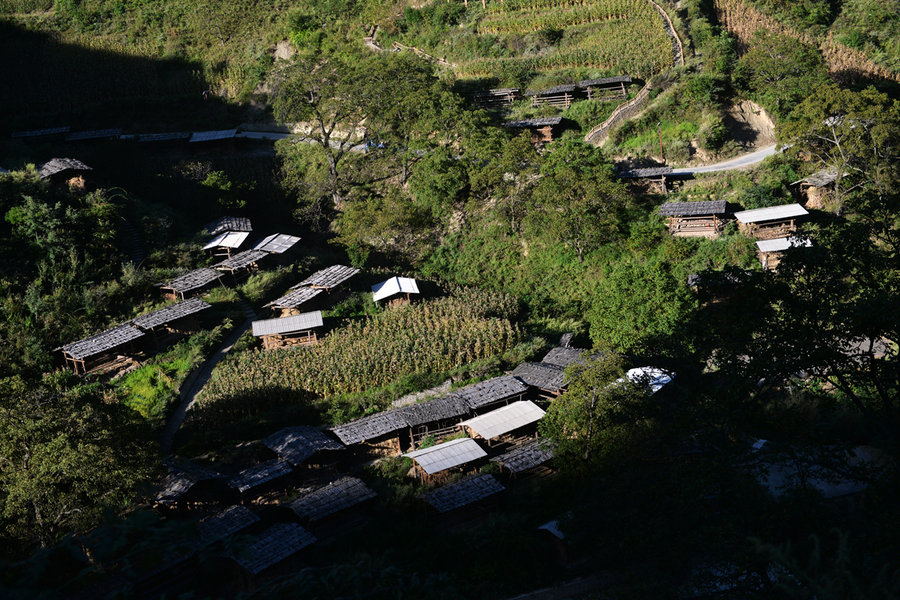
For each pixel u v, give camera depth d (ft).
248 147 298.35
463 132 261.24
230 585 108.06
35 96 325.62
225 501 131.95
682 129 254.68
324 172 274.77
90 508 100.83
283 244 222.48
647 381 113.29
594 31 314.55
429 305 194.59
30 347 168.25
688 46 295.48
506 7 339.36
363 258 227.40
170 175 262.26
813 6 320.70
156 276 201.16
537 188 227.20
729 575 68.33
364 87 266.77
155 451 118.83
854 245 86.38
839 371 85.20
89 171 239.71
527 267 230.48
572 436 120.16
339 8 364.17
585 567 104.06
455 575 102.68
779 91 255.29
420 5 356.18
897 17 304.09
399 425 143.33
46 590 25.82
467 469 136.56
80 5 377.50
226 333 183.93
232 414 155.43
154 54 351.87
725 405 82.07
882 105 214.07
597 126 265.13
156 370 167.02
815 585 40.42
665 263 207.62
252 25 361.10
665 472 86.84
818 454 76.48
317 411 157.99
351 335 178.19
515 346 175.73
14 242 193.26
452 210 249.75
